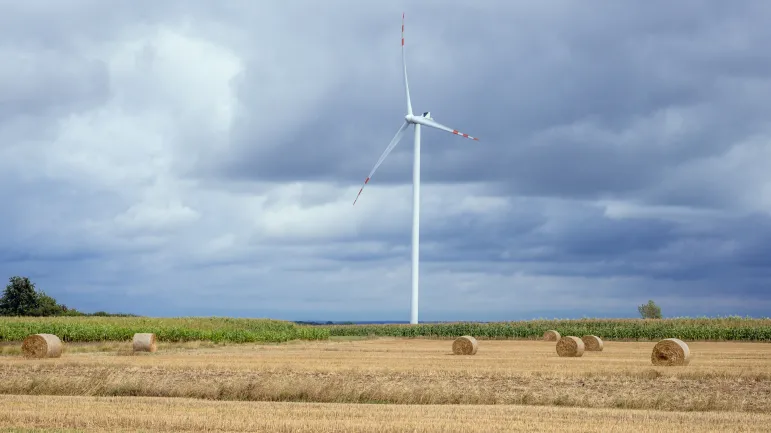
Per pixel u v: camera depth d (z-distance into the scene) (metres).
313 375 33.72
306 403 26.52
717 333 79.44
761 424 22.53
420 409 25.06
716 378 32.75
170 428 21.67
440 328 89.94
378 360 42.62
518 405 26.55
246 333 70.94
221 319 89.00
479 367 37.28
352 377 33.09
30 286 110.06
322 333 84.69
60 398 27.47
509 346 66.06
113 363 38.44
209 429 21.52
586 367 37.78
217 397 28.48
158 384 30.05
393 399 27.73
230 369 35.66
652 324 87.62
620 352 55.69
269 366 36.84
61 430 21.06
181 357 44.44
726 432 21.22
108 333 63.25
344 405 25.95
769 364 41.06
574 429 21.41
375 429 21.30
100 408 24.69
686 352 40.16
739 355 50.25
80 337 62.28
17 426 21.75
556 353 52.53
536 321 93.62
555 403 27.38
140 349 50.97
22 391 29.98
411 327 90.44
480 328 89.31
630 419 23.27
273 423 21.98
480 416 23.58
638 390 29.97
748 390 29.98
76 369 36.06
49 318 77.75
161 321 80.19
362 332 98.38
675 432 21.16
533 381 32.03
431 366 37.75
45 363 38.62
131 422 22.22
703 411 25.78
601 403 27.14
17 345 57.09
